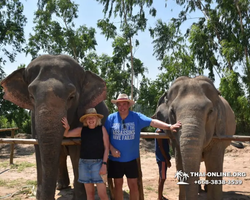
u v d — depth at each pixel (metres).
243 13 20.31
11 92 4.86
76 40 21.48
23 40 20.97
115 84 20.89
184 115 4.11
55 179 3.88
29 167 9.70
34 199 5.84
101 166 4.04
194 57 20.05
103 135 4.11
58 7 21.30
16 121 19.58
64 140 4.52
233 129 6.86
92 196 4.20
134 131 4.25
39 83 4.10
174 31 20.48
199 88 4.51
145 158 12.67
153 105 20.98
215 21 20.39
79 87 4.79
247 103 18.02
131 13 20.69
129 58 21.81
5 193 6.34
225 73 18.77
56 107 3.91
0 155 13.34
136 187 4.32
